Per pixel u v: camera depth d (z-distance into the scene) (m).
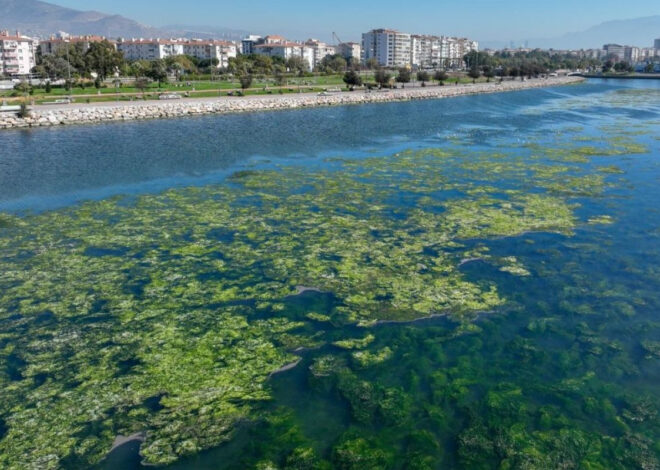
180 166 36.88
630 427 12.05
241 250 21.41
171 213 26.20
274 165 37.31
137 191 30.39
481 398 12.98
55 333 15.47
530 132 53.03
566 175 33.69
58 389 13.03
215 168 36.28
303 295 17.81
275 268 19.70
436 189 30.48
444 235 23.08
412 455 11.24
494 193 29.53
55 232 23.58
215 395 12.87
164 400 12.66
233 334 15.44
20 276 19.08
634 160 38.31
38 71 93.31
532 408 12.65
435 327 15.99
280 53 196.25
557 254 21.16
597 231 23.61
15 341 15.10
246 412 12.36
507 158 39.28
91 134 50.03
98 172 35.03
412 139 48.81
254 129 54.31
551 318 16.52
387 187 31.00
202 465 10.91
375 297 17.69
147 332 15.48
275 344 15.02
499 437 11.73
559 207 26.83
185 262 20.30
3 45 132.75
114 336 15.28
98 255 21.02
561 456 11.24
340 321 16.27
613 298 17.75
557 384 13.51
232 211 26.48
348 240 22.47
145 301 17.31
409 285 18.47
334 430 11.94
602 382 13.59
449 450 11.43
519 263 20.31
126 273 19.34
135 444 11.41
